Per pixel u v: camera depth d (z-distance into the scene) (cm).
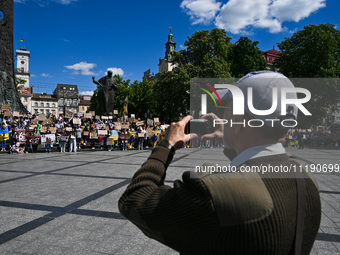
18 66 9394
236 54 3353
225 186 63
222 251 64
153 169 83
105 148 1612
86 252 248
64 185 525
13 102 1923
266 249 62
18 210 367
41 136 1351
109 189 491
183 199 65
